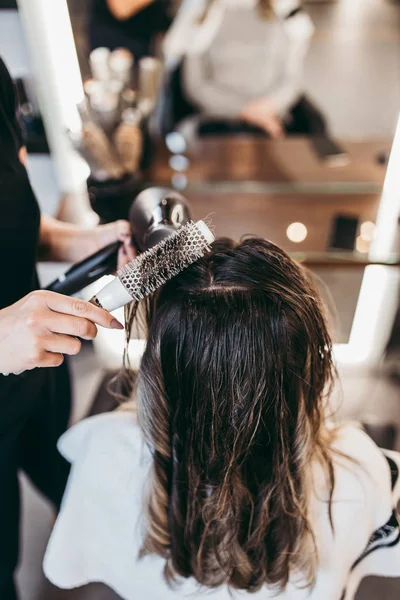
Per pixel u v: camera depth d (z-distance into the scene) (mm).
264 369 435
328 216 1130
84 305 396
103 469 586
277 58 1360
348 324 1119
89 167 1055
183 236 398
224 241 488
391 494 573
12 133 650
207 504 538
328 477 543
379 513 570
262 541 547
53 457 909
